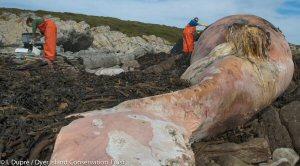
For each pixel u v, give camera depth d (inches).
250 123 340.2
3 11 1454.2
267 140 326.3
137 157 203.0
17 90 320.5
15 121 247.6
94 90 327.6
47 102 293.0
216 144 294.8
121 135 211.9
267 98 344.5
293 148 317.4
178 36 1897.1
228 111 299.9
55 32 472.4
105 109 250.5
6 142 225.8
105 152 201.8
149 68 483.5
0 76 361.7
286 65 370.9
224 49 356.5
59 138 214.1
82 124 219.8
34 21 478.3
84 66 544.1
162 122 236.5
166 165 209.0
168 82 352.2
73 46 825.5
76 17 1765.5
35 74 394.9
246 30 351.6
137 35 1678.2
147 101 255.0
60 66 456.8
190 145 256.7
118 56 613.9
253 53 344.8
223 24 421.1
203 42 420.2
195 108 270.1
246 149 295.3
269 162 294.7
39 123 249.3
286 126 329.1
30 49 526.9
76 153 204.7
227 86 296.2
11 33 856.9
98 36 1163.3
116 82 369.7
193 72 354.0
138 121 226.1
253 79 325.7
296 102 345.4
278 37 394.6
